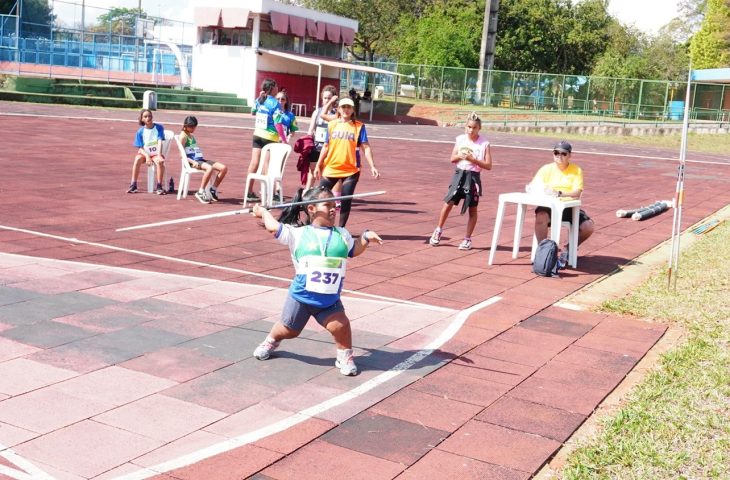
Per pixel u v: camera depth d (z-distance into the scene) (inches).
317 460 190.2
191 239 428.1
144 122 567.2
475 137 444.8
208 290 328.8
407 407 225.3
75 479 173.9
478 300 347.3
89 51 1740.9
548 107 2201.0
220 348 261.1
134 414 208.5
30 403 210.2
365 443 201.0
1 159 706.2
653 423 220.5
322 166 453.7
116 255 378.6
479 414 223.8
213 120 1428.4
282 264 386.6
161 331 273.1
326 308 244.7
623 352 285.1
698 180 968.3
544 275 400.5
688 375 259.6
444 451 199.5
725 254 471.8
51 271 338.3
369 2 2773.1
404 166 910.4
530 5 2714.1
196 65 1849.2
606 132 1948.8
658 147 1705.2
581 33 2775.6
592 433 215.6
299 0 2800.2
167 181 641.6
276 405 220.5
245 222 487.8
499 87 2219.5
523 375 256.7
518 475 188.4
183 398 220.7
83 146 860.6
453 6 2669.8
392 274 384.8
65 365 237.1
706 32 2785.4
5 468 176.6
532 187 422.9
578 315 332.5
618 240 520.7
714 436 214.1
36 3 1659.7
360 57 3026.6
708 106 2158.0
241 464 185.6
